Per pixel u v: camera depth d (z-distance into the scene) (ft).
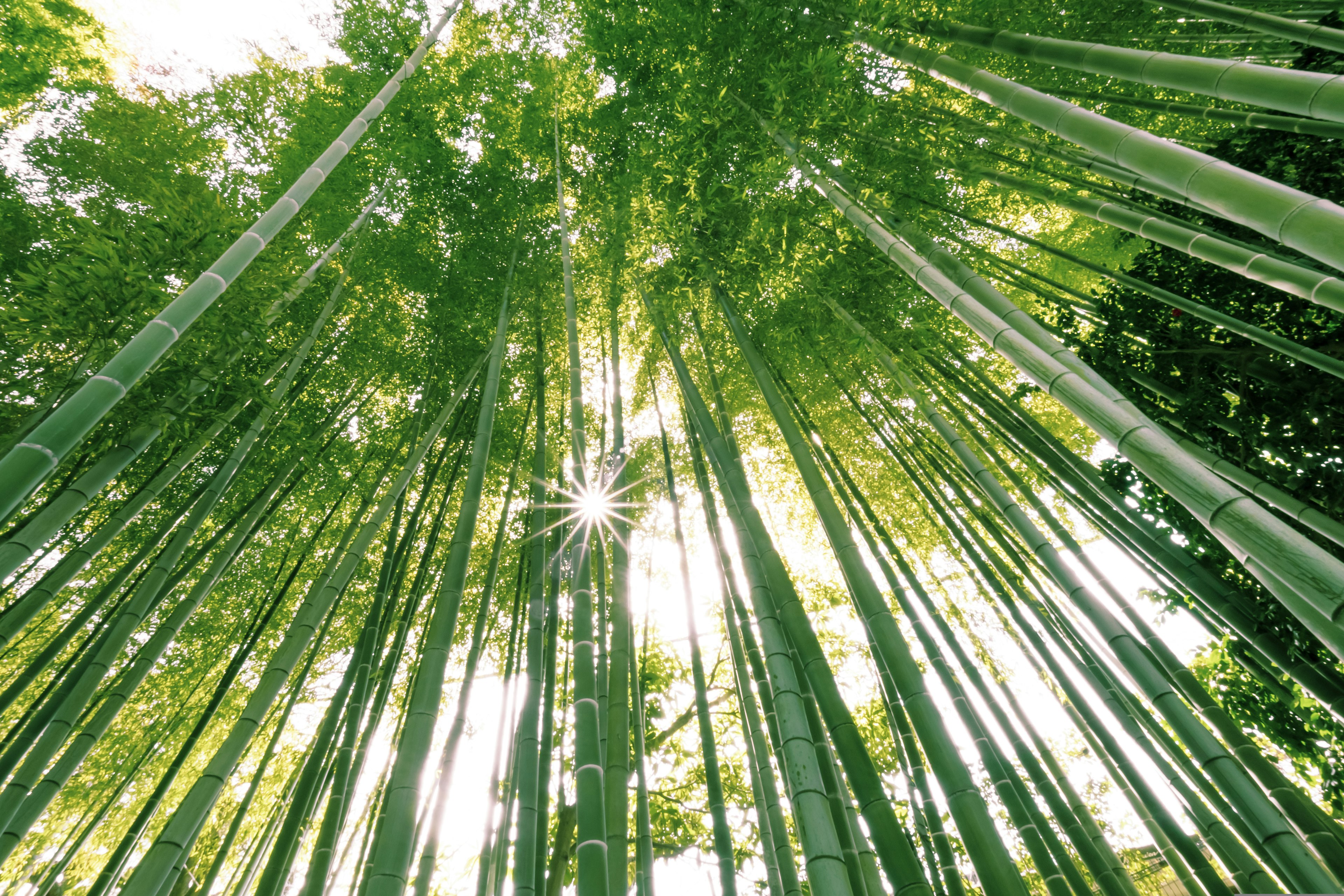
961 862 17.76
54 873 13.64
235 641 17.93
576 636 8.04
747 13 15.69
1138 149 7.41
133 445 9.53
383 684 13.29
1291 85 6.57
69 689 10.62
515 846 8.34
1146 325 12.27
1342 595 5.12
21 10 18.20
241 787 19.25
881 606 6.64
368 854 14.58
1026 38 10.38
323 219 18.83
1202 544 11.09
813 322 18.51
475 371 18.38
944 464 18.75
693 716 22.50
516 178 22.85
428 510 20.48
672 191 15.53
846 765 5.68
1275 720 11.81
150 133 17.90
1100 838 13.82
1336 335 10.01
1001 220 20.85
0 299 11.93
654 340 21.54
